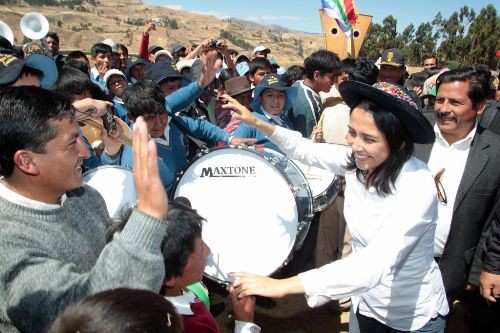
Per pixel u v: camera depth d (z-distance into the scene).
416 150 2.59
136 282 1.13
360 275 1.62
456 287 2.59
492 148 2.36
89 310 0.81
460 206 2.42
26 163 1.31
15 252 1.24
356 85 1.65
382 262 1.66
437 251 2.57
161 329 0.82
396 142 1.71
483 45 39.16
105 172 2.54
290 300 3.83
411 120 1.63
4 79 2.36
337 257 3.96
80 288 1.15
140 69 6.45
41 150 1.31
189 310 1.72
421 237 1.82
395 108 1.62
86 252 1.48
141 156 1.17
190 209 1.75
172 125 3.24
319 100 4.43
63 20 170.88
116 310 0.81
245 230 2.67
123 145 2.91
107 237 1.52
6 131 1.28
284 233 2.64
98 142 2.47
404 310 2.02
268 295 1.61
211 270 2.62
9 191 1.35
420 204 1.74
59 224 1.41
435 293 2.02
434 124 2.62
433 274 2.00
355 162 1.93
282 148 2.38
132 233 1.14
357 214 1.97
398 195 1.78
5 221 1.30
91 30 157.88
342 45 6.60
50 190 1.39
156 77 4.58
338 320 3.55
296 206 2.62
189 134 3.43
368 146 1.72
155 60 7.44
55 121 1.32
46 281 1.19
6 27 4.72
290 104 4.18
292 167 2.86
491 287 2.41
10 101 1.29
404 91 1.74
